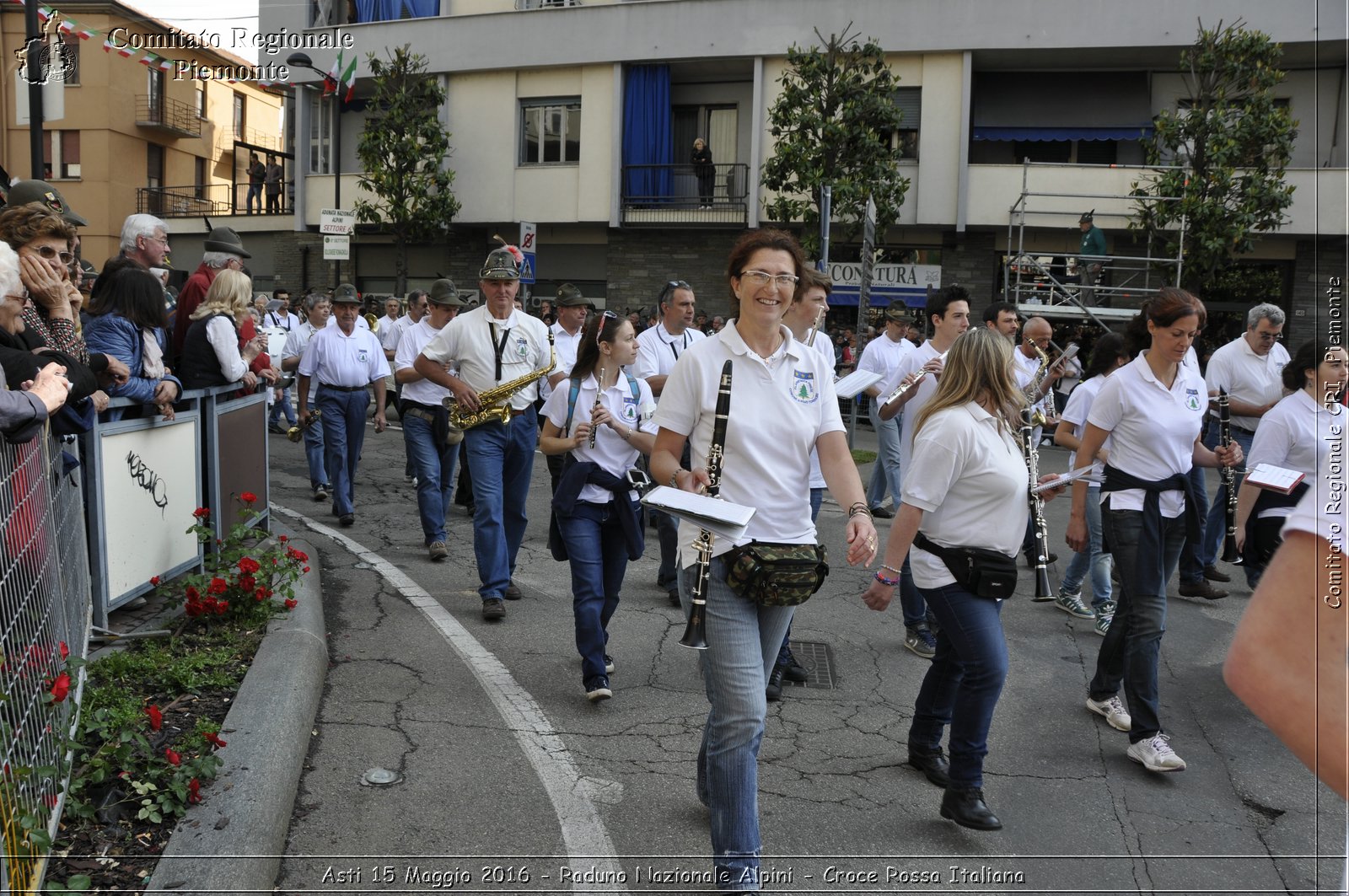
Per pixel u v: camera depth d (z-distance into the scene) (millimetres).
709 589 3338
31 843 2742
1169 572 4777
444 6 23500
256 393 7234
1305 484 5617
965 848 3805
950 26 20203
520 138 23406
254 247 26719
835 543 9094
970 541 3930
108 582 5012
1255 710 1270
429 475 7719
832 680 5562
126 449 5191
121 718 3834
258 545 6848
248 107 34844
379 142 21766
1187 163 18219
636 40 22078
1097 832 3990
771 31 21234
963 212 20469
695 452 3520
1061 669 5918
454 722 4605
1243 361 8383
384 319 16125
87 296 7359
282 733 3928
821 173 18688
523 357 6527
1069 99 20844
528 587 7051
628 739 4547
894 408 6707
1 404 2869
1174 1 19250
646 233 22938
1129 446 4734
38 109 11258
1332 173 16781
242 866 3037
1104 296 19125
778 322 3533
